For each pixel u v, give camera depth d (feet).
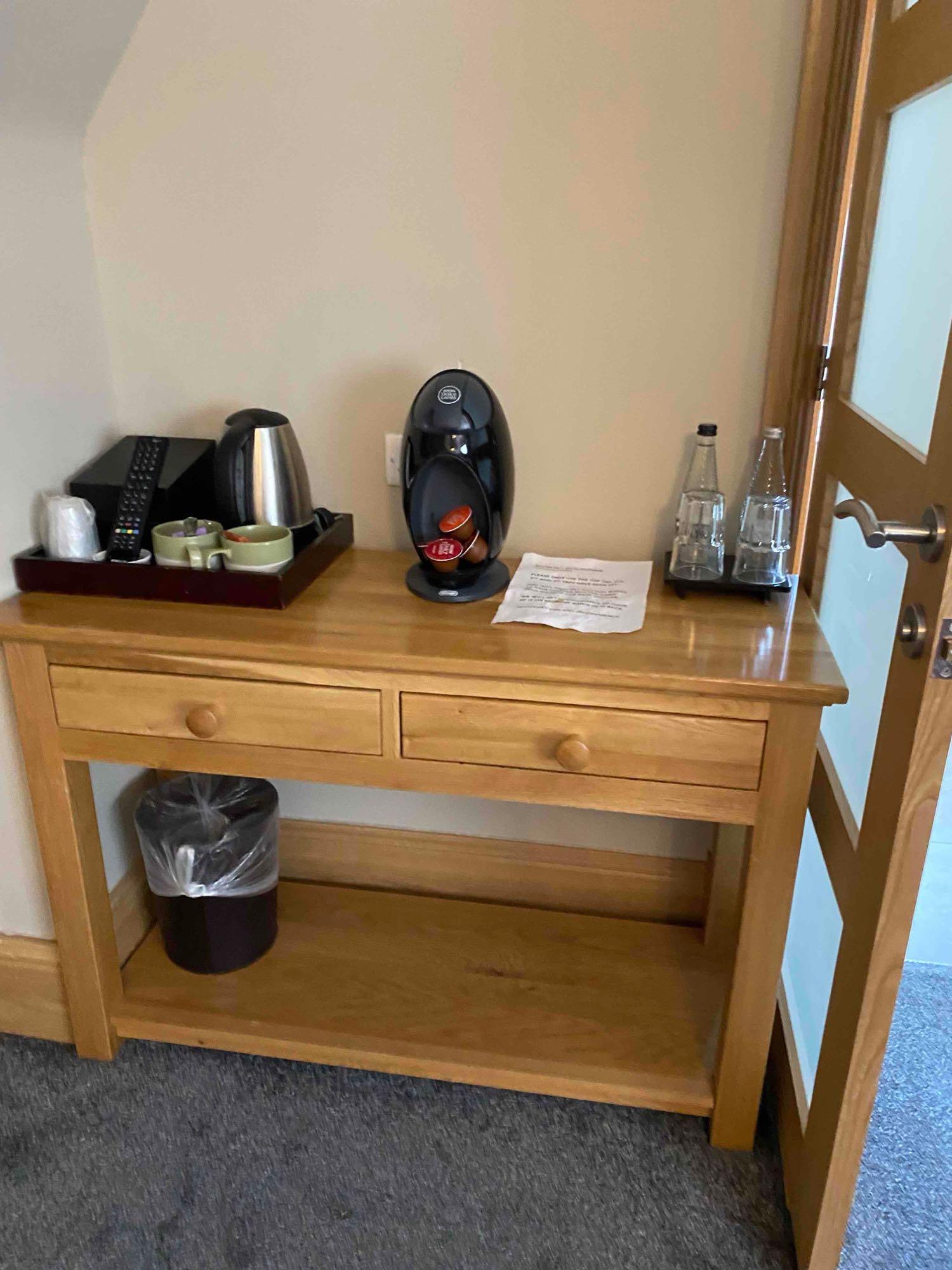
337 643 4.38
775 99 4.71
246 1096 5.33
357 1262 4.47
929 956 6.61
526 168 5.00
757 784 4.31
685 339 5.18
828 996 4.58
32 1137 5.08
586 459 5.50
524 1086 5.13
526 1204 4.75
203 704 4.61
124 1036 5.57
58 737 4.79
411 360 5.47
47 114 4.85
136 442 5.44
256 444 5.06
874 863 3.68
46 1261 4.48
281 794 6.59
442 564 4.87
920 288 3.88
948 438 3.13
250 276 5.43
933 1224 4.74
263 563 4.81
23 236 4.82
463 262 5.22
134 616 4.67
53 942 5.56
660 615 4.78
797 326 4.97
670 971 5.84
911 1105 5.43
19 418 4.89
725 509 5.46
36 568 4.90
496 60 4.85
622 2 4.66
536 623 4.65
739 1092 4.90
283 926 6.16
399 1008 5.51
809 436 5.17
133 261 5.49
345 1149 5.04
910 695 3.39
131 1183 4.84
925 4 3.70
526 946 6.03
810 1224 4.27
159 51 5.06
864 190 4.50
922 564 3.33
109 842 5.81
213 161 5.24
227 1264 4.46
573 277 5.16
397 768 4.58
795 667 4.21
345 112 5.05
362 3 4.85
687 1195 4.80
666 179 4.92
